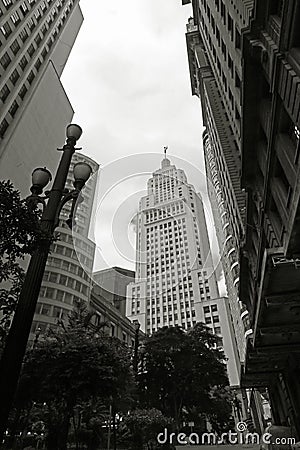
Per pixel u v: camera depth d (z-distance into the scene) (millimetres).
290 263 9977
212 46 33062
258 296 12203
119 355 15477
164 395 25250
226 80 27500
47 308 38844
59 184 7699
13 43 40062
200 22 39469
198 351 25734
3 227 6855
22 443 16844
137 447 15438
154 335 26109
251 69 12961
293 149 11164
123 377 15047
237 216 29953
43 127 47250
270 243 16391
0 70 37031
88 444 16281
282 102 11180
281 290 11133
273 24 11281
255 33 12477
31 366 14336
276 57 10461
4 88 37625
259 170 17156
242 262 23922
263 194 16047
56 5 53438
